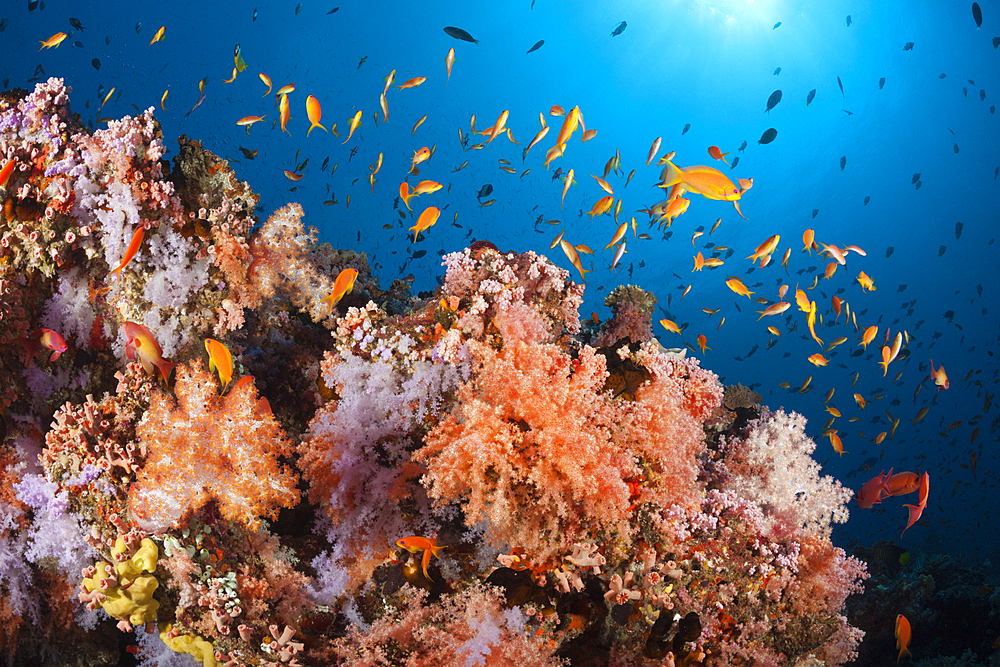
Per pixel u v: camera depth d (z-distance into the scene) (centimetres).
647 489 294
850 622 561
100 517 288
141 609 284
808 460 352
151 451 280
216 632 286
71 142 289
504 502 249
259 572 295
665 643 277
